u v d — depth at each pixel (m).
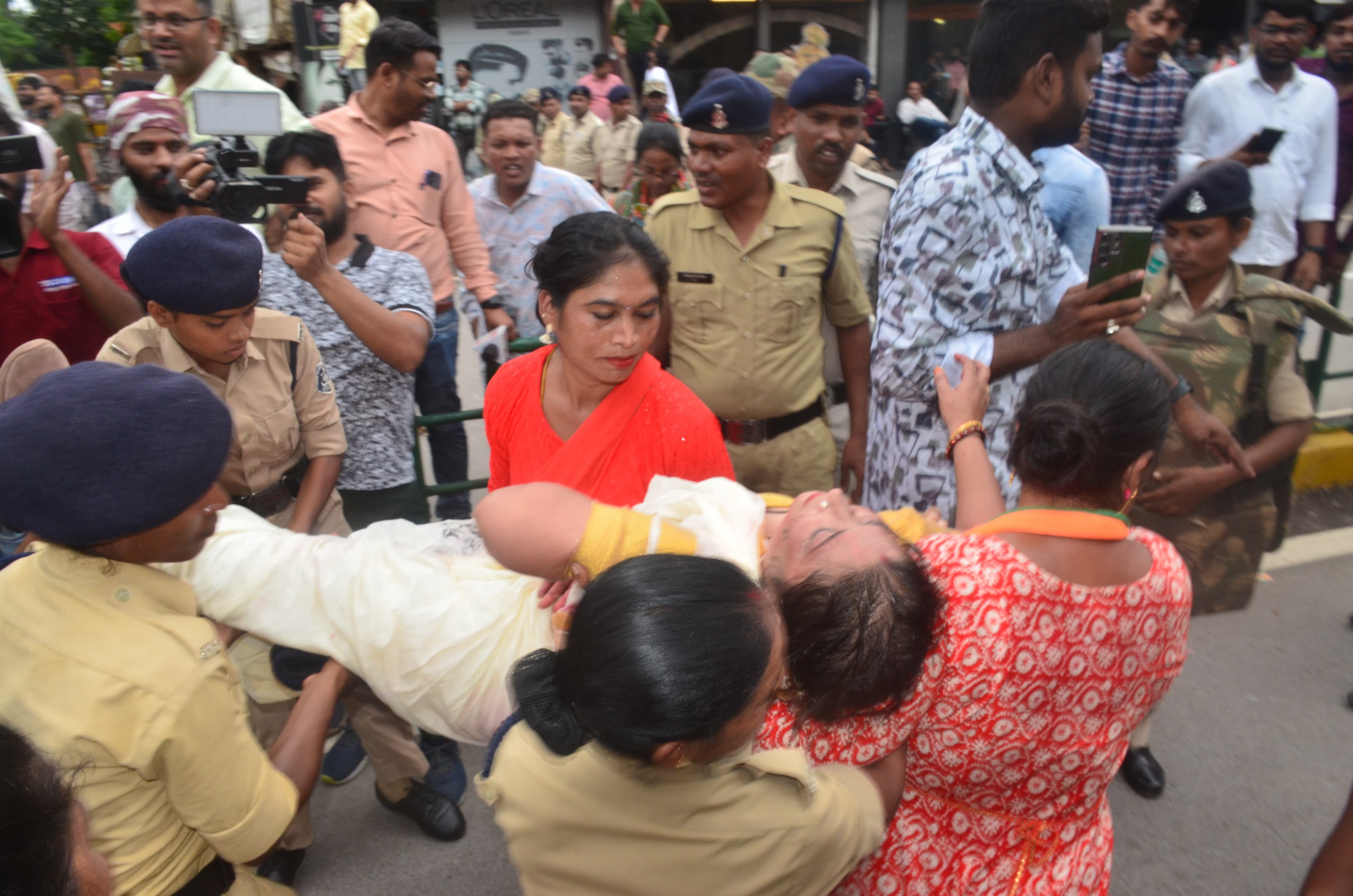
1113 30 15.52
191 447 1.18
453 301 3.93
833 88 3.23
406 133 3.74
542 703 1.08
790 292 2.76
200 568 1.57
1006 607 1.21
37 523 1.12
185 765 1.24
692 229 2.79
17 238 2.61
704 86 2.64
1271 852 2.58
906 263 2.23
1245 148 3.98
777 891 1.10
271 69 6.82
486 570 1.58
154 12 3.74
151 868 1.31
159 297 1.91
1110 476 1.27
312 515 2.36
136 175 2.92
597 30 14.51
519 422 1.97
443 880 2.50
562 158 10.11
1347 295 6.47
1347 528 4.38
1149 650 1.31
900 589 1.16
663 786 1.03
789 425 2.88
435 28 14.72
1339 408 5.32
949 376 2.21
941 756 1.29
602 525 1.27
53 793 0.88
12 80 8.46
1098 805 1.45
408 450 3.00
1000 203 2.20
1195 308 2.60
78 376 1.18
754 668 0.94
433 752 2.68
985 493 1.75
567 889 1.10
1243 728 3.05
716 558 1.08
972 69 2.21
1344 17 5.00
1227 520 2.63
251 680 2.02
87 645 1.22
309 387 2.34
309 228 2.35
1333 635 3.54
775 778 1.09
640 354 1.73
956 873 1.39
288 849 2.42
